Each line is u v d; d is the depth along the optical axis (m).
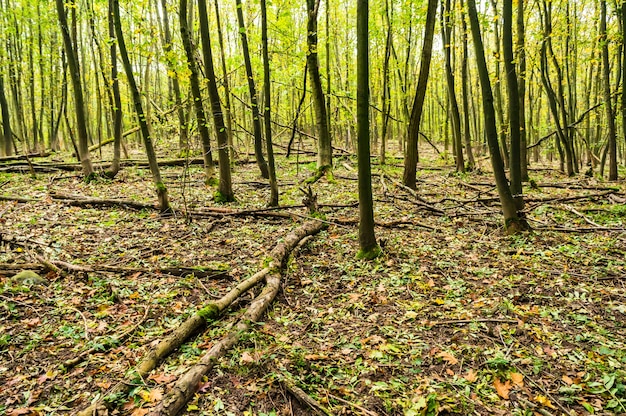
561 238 7.06
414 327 4.50
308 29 11.95
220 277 5.79
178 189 11.32
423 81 11.12
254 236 7.54
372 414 3.19
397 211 9.40
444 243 7.19
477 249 6.85
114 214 8.82
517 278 5.57
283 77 15.94
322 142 13.07
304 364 3.78
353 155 18.19
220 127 9.67
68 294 5.24
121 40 8.07
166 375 3.64
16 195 10.22
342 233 7.74
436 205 9.98
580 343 4.07
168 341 4.03
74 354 4.01
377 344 4.18
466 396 3.38
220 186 9.94
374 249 6.40
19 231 7.43
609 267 5.72
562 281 5.39
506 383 3.51
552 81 20.86
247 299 5.15
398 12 15.54
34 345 4.12
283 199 10.31
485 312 4.72
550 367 3.71
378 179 13.38
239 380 3.60
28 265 5.81
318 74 12.59
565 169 17.72
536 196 10.59
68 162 15.22
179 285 5.56
